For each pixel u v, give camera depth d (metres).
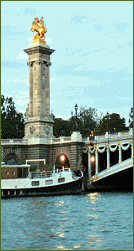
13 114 157.88
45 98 126.12
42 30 126.81
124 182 128.25
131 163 108.69
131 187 128.75
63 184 102.75
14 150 122.62
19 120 159.00
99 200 89.75
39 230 57.88
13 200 90.62
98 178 117.25
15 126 155.12
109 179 123.12
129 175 123.31
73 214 70.12
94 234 55.28
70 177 104.50
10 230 57.91
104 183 124.00
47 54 127.31
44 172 110.44
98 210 74.25
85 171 126.50
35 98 125.50
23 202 86.50
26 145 124.38
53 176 104.94
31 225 61.22
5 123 152.38
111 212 71.81
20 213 71.44
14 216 68.62
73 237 53.75
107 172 115.06
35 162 121.62
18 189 97.62
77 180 105.31
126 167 109.88
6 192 96.31
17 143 122.81
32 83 127.44
